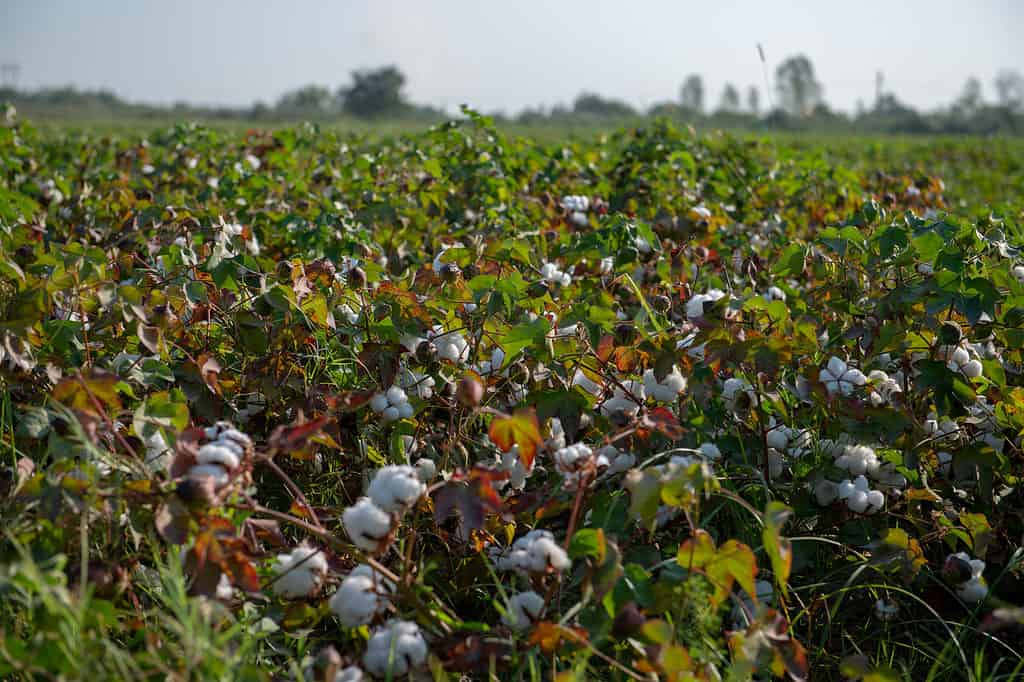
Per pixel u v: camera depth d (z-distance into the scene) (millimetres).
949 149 16922
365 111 85312
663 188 5504
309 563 1973
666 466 1995
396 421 2516
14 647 1618
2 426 2359
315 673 1809
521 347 2557
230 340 2934
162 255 3400
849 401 2453
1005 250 3107
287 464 2643
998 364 2598
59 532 1909
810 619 2295
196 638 1727
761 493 2584
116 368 2514
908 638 2412
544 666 2107
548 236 4246
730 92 79500
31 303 2535
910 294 2717
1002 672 2283
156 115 55125
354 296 3057
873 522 2486
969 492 2625
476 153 5750
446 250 3277
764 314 2826
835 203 5844
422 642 1849
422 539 2482
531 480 2637
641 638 1863
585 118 51719
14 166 5848
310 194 5211
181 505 1817
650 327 3000
